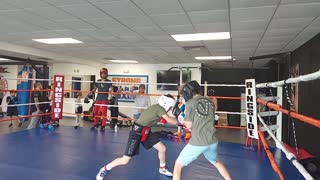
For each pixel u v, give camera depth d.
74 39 5.55
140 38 5.20
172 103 2.69
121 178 2.62
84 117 9.04
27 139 4.32
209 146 2.21
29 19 4.06
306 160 3.36
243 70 9.77
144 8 3.34
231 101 9.73
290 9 3.19
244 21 3.78
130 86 9.70
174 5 3.18
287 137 5.59
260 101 3.56
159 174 2.76
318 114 4.08
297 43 5.14
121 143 4.18
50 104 5.93
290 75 5.92
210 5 3.14
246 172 2.95
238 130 8.15
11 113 7.63
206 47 5.99
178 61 8.70
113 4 3.22
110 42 5.73
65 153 3.51
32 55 7.29
